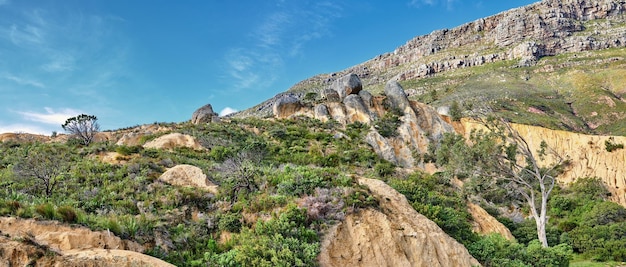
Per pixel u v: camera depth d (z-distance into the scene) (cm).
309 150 4619
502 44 14838
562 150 6003
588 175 5631
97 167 2467
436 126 5916
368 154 4722
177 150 3788
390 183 2562
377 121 5694
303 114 6031
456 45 16700
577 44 13388
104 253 1125
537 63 12938
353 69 19512
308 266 1377
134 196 1970
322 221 1620
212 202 1933
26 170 2303
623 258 2706
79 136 4366
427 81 13600
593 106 9650
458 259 1695
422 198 2366
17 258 1029
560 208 4378
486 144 3494
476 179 3647
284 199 1769
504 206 4438
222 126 5075
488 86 11300
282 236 1457
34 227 1230
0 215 1236
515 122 7075
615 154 5691
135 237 1395
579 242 3030
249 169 2156
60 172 2325
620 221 3578
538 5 15712
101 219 1400
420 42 18262
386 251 1575
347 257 1530
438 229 1808
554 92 10962
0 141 4081
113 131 5134
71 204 1780
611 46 13100
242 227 1644
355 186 1895
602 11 15025
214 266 1348
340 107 5991
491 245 1988
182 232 1575
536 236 3134
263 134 5128
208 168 2905
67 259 1069
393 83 6266
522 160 5825
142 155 3133
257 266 1327
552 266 2041
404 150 5400
